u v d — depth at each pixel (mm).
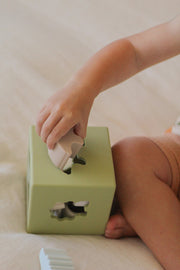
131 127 1211
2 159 1030
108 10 1519
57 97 879
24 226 898
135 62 1027
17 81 1227
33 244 830
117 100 1271
